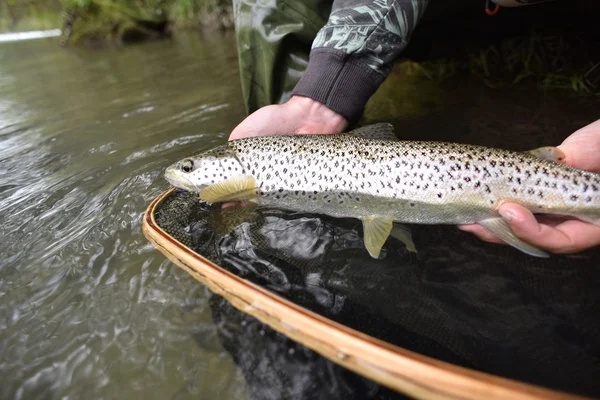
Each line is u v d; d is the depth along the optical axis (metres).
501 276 0.25
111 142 0.55
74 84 0.95
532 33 0.67
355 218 0.32
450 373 0.15
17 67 1.25
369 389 0.20
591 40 0.65
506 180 0.30
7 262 0.31
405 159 0.32
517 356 0.20
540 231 0.26
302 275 0.26
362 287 0.25
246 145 0.36
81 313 0.26
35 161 0.50
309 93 0.40
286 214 0.33
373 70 0.40
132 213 0.36
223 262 0.27
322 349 0.18
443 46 0.72
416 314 0.23
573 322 0.22
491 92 0.61
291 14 0.45
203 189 0.34
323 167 0.33
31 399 0.21
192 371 0.22
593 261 0.26
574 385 0.19
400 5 0.39
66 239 0.33
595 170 0.32
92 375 0.22
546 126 0.47
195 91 0.78
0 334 0.24
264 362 0.22
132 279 0.28
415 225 0.31
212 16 1.70
